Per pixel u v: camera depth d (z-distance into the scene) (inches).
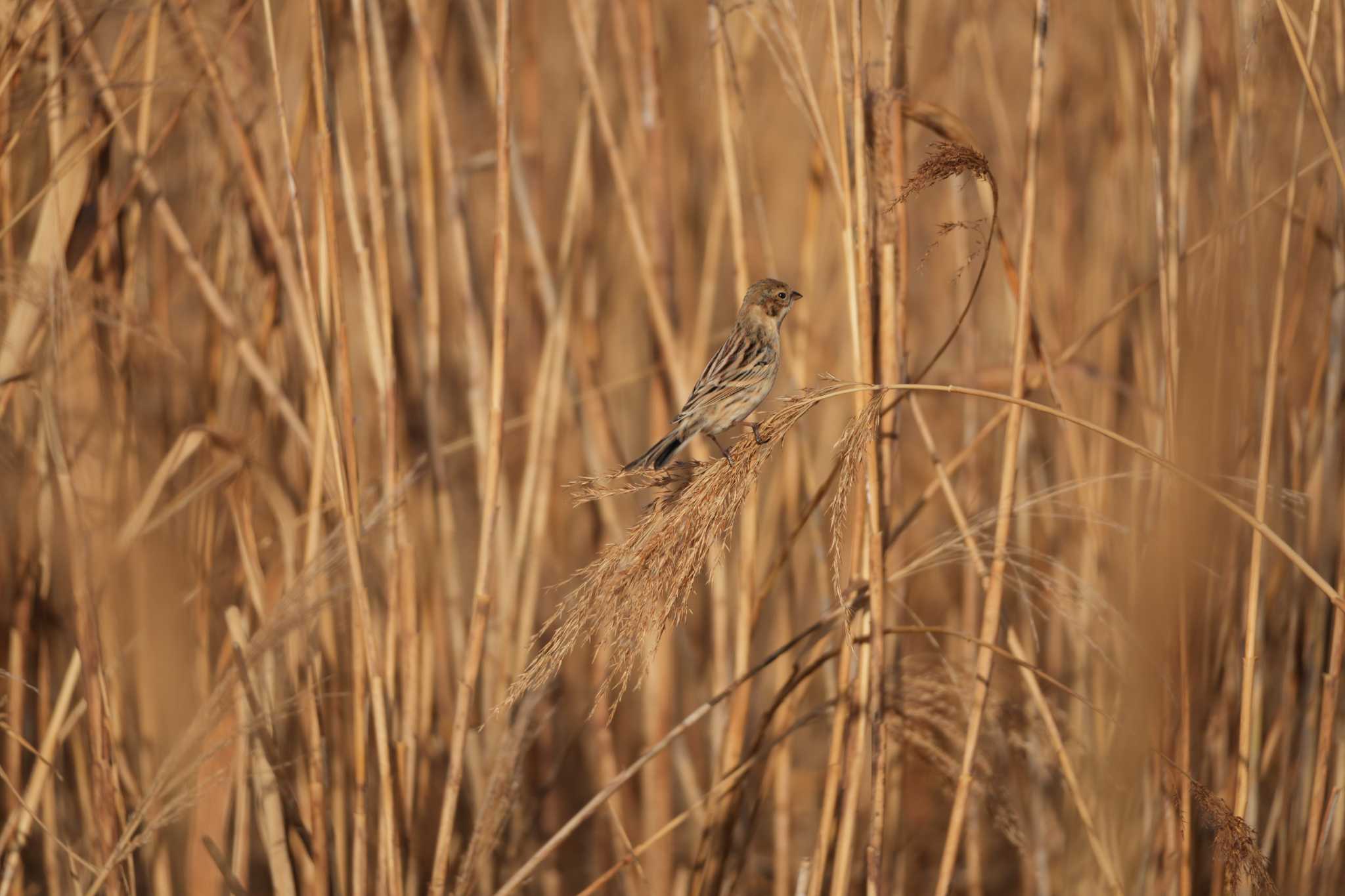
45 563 350.9
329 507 365.7
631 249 547.8
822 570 379.6
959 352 525.7
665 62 500.7
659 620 256.4
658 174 407.2
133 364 401.1
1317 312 387.2
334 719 377.1
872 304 310.5
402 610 350.9
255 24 416.2
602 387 446.9
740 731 363.6
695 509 259.4
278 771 343.9
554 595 509.4
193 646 378.6
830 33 288.5
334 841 374.9
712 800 367.6
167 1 358.6
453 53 518.3
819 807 526.9
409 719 349.7
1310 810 333.4
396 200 398.3
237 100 397.1
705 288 426.3
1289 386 361.7
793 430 381.1
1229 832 290.8
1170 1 310.7
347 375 312.0
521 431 570.9
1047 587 325.1
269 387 366.6
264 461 404.5
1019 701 450.3
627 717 506.6
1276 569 376.5
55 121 342.0
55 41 346.3
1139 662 340.2
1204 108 367.9
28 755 396.5
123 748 357.4
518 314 571.2
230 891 321.4
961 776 306.3
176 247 387.9
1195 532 327.0
